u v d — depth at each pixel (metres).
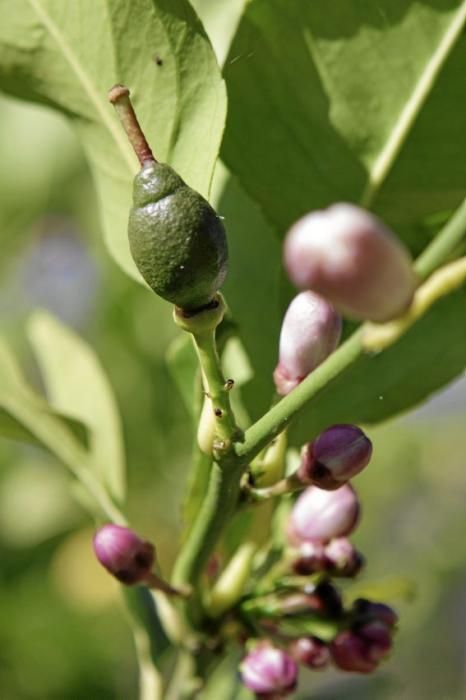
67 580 0.53
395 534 0.64
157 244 0.25
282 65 0.29
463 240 0.23
